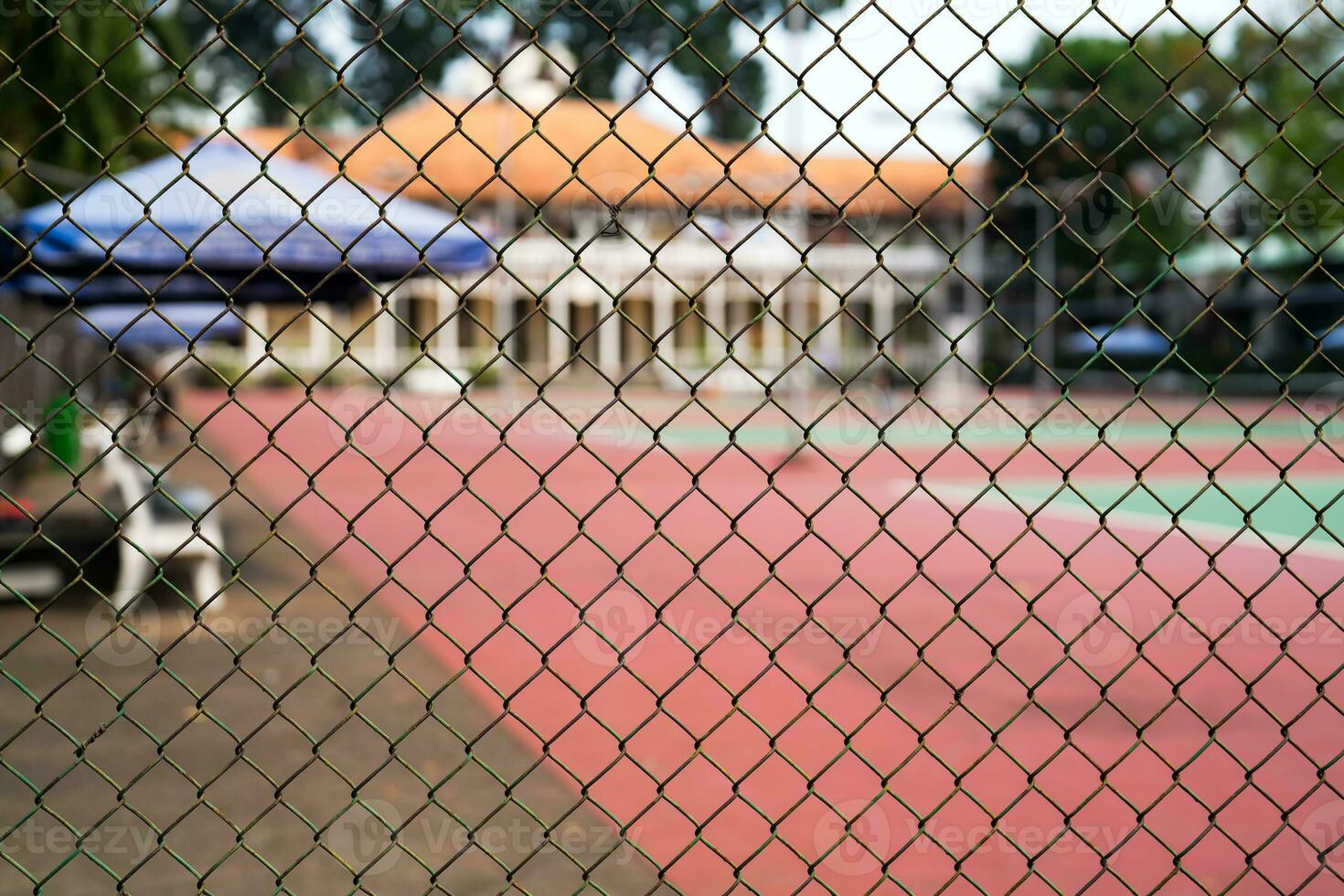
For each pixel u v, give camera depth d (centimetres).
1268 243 4312
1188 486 1914
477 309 5147
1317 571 1094
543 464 2194
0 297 1273
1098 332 5091
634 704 638
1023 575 1077
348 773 509
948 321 4919
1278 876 418
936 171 4412
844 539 1316
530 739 567
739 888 398
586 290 5400
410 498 1622
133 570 852
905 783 525
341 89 210
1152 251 4688
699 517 1497
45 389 1522
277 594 916
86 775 498
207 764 517
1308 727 616
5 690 630
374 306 4959
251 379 4816
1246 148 4109
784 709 636
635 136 4212
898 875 416
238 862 408
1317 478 2045
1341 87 4100
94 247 674
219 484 1705
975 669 729
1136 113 4003
